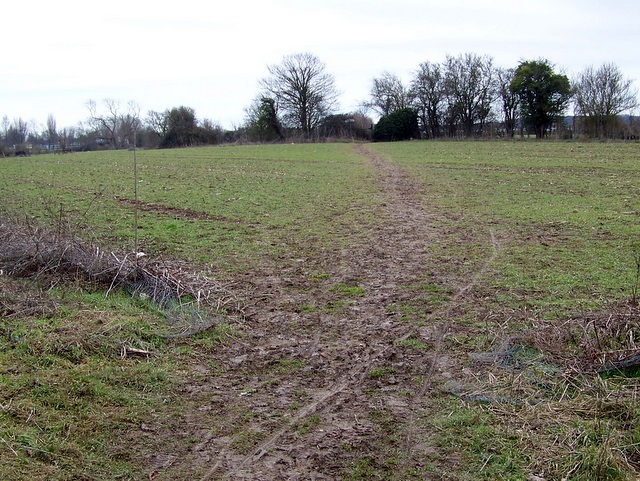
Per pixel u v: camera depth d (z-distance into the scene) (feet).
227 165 100.94
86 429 14.82
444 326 21.99
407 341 20.75
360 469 13.64
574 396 16.44
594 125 156.15
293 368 18.89
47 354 17.84
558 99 175.73
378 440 14.79
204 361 19.20
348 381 18.01
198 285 26.07
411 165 95.86
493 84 213.25
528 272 28.68
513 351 19.27
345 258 32.68
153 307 22.98
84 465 13.53
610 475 13.10
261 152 143.13
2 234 27.27
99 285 24.49
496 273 28.78
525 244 35.06
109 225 41.04
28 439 13.94
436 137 223.51
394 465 13.78
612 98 151.94
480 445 14.44
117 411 15.78
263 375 18.42
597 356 17.92
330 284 27.81
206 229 40.50
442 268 30.09
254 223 43.19
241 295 26.02
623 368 17.48
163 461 13.93
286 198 56.80
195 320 22.04
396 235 38.88
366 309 24.25
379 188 65.21
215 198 56.18
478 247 34.68
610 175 71.61
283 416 15.97
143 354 18.97
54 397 15.80
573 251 32.76
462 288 26.53
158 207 50.19
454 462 13.84
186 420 15.69
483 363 18.72
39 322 19.90
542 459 13.79
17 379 16.33
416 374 18.37
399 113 219.41
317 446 14.56
